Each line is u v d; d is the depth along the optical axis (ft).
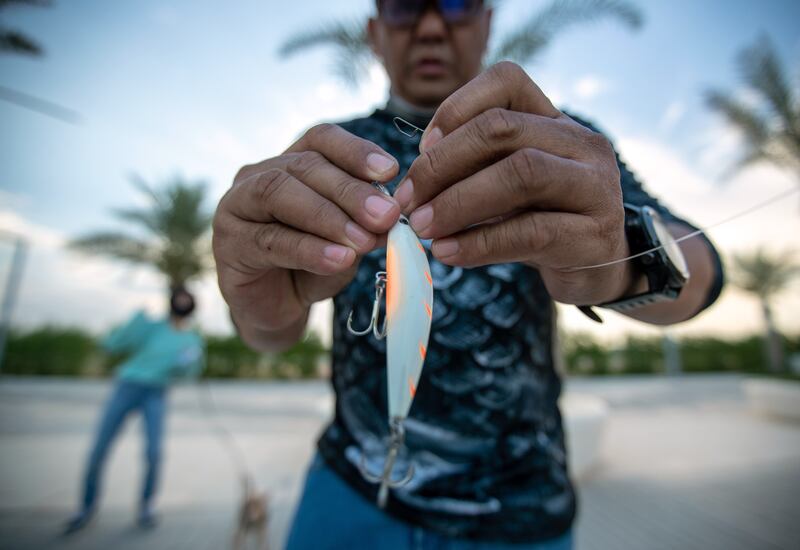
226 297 1.11
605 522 4.66
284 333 1.49
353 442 1.35
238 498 5.21
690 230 1.16
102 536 4.22
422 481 1.23
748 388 11.57
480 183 0.72
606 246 0.75
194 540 4.17
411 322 0.83
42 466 6.26
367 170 0.83
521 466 1.22
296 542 1.36
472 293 1.29
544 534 1.19
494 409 1.24
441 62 1.63
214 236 0.99
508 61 0.81
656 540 4.25
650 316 1.17
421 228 0.77
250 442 7.94
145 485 4.54
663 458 7.02
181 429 8.99
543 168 0.69
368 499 1.26
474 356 1.26
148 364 4.71
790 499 5.15
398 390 0.81
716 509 4.94
